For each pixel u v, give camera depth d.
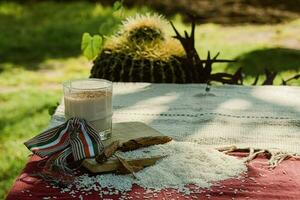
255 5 8.95
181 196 1.35
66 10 8.66
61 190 1.38
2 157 3.71
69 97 1.56
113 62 2.25
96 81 1.63
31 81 5.37
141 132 1.63
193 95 2.05
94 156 1.45
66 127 1.53
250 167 1.50
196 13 8.45
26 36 7.18
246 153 1.59
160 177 1.42
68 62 6.04
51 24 7.79
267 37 7.02
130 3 8.94
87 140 1.48
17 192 1.37
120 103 1.96
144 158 1.49
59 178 1.41
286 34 7.18
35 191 1.38
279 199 1.34
